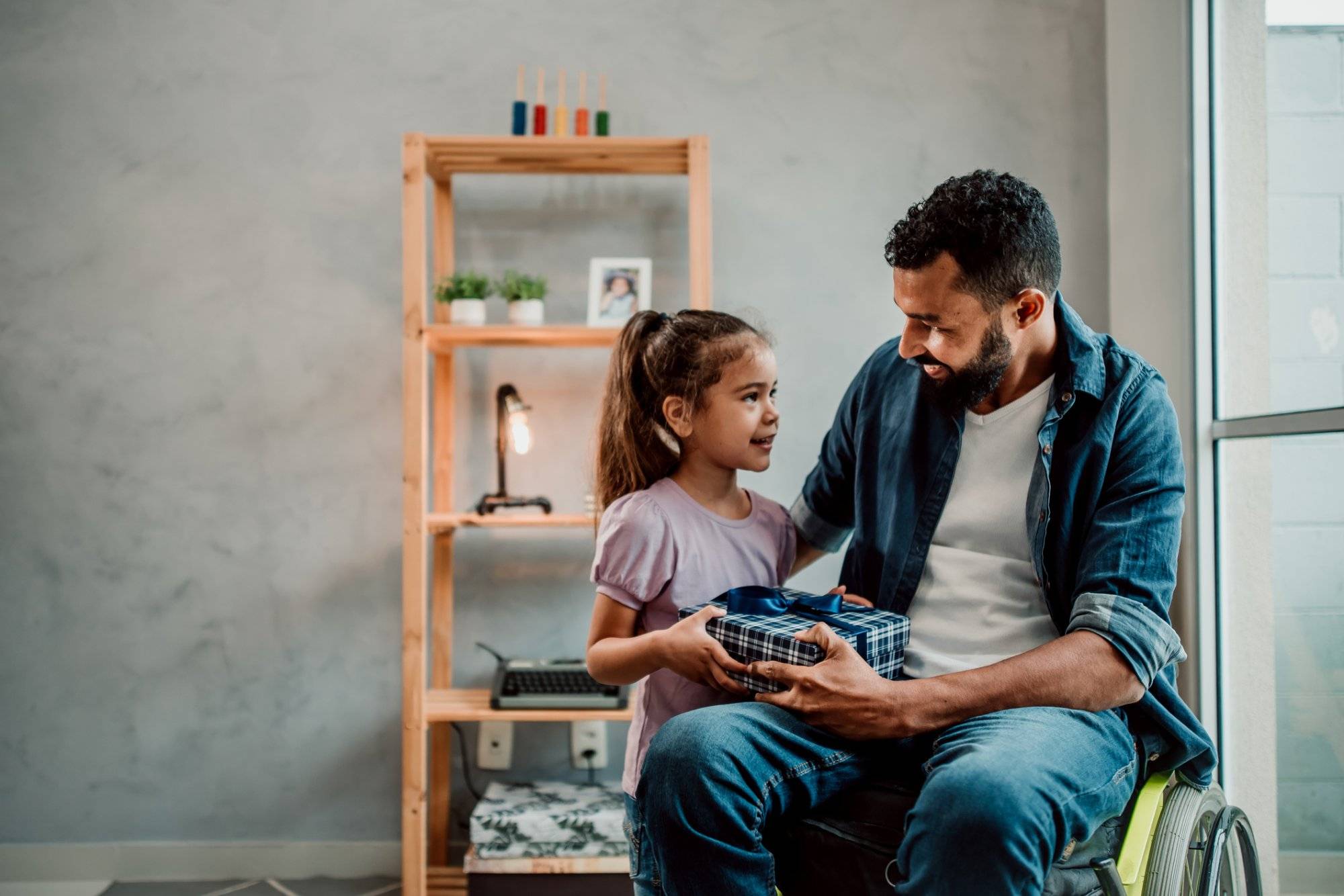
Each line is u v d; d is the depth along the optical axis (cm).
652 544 133
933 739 125
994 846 96
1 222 220
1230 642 179
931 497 135
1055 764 104
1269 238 166
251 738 220
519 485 222
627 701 193
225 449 221
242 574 221
